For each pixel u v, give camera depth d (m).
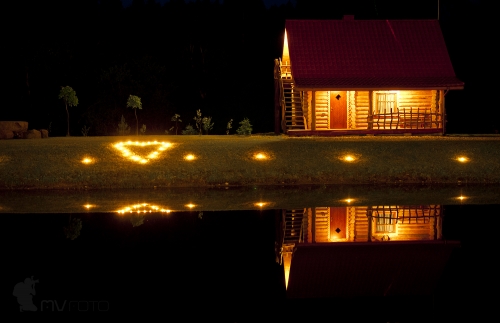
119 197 19.48
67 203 18.28
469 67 44.38
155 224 15.10
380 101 29.55
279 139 26.70
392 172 22.30
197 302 9.62
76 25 49.41
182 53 51.94
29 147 24.11
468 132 38.28
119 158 22.94
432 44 30.92
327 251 13.05
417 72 29.47
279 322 8.77
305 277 11.12
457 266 11.74
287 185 21.75
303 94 30.08
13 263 11.50
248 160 22.83
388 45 30.66
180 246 12.98
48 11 47.53
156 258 12.02
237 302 9.70
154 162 22.62
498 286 10.54
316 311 9.38
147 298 9.77
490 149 23.88
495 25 45.78
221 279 10.84
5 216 16.09
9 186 21.14
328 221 15.75
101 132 42.25
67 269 11.16
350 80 28.67
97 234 13.94
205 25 57.06
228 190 20.83
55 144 25.09
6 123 30.41
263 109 48.66
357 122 29.47
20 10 45.38
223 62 52.19
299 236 14.29
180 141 26.23
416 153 23.45
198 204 18.05
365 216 16.27
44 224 14.98
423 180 22.09
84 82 44.75
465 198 18.78
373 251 12.99
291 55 29.75
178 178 21.72
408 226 15.12
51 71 43.75
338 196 19.41
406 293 10.24
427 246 13.32
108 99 43.47
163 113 45.03
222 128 45.94
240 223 15.38
